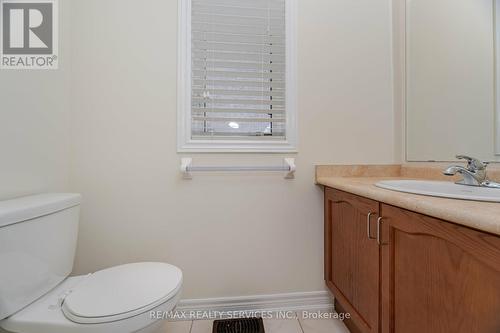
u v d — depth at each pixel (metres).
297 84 1.43
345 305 1.20
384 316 0.90
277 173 1.42
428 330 0.71
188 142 1.36
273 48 1.45
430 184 1.09
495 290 0.52
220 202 1.39
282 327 1.31
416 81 1.42
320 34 1.45
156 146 1.35
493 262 0.52
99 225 1.32
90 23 1.31
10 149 1.00
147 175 1.35
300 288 1.44
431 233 0.69
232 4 1.42
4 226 0.78
